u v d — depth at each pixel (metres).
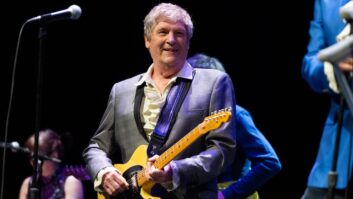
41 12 7.56
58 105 7.79
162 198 3.95
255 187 4.46
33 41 7.73
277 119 7.57
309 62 3.47
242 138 4.55
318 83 3.39
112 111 4.25
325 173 3.46
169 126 3.95
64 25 7.70
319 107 7.51
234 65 7.52
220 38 7.51
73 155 7.70
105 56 7.71
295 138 7.59
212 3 7.49
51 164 6.01
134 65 7.67
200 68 4.44
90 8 7.62
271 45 7.45
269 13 7.41
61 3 7.57
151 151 3.96
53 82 7.77
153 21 4.09
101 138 4.29
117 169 4.09
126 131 4.12
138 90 4.16
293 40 7.41
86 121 7.78
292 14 7.38
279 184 7.67
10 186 7.74
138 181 3.93
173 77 4.08
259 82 7.50
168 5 4.14
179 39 4.05
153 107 4.06
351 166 3.35
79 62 7.75
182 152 3.94
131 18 7.62
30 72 7.79
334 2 3.55
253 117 7.58
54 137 6.08
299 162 7.61
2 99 7.79
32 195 4.11
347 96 2.68
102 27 7.67
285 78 7.48
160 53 4.05
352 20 2.96
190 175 3.78
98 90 7.75
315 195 3.52
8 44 7.68
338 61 2.64
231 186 4.47
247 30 7.47
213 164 3.82
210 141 3.94
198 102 3.96
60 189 5.98
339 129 2.94
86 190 7.48
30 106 7.83
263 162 4.48
